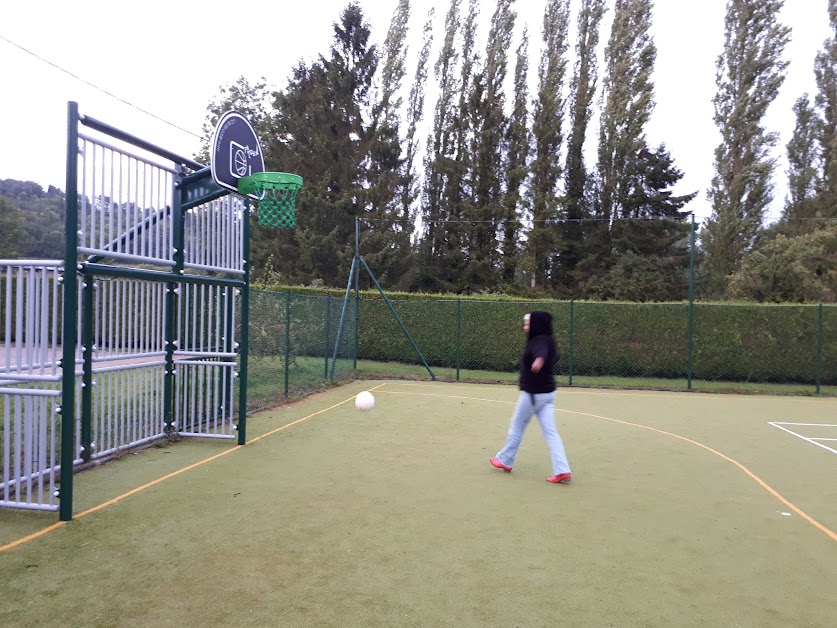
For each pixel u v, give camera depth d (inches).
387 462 284.4
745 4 1286.9
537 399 263.4
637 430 389.7
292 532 190.7
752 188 1239.5
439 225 1401.3
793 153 1501.0
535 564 172.4
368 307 793.6
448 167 1455.5
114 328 271.4
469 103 1488.7
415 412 434.9
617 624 139.4
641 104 1359.5
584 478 267.6
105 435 272.8
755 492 250.8
